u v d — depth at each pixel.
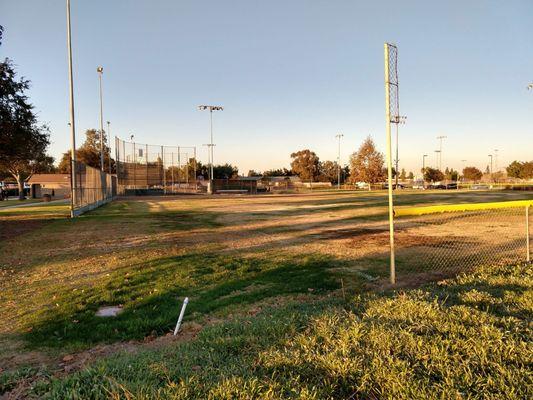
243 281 6.82
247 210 24.61
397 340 3.46
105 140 87.38
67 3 21.92
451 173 114.75
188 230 14.48
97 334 4.56
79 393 2.74
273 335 3.94
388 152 6.61
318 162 124.12
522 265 7.56
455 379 2.86
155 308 5.44
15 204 36.75
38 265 8.59
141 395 2.61
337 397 2.78
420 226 14.69
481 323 3.88
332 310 4.64
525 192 47.53
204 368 3.19
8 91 18.45
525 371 2.88
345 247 10.26
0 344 4.38
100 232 14.23
